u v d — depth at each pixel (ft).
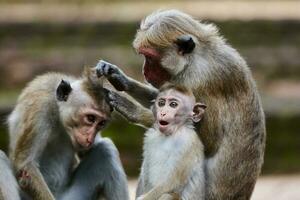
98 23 108.78
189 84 49.16
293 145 87.66
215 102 49.01
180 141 47.16
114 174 49.83
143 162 48.57
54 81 49.52
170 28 49.39
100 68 49.44
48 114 48.73
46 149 49.60
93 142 48.75
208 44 49.65
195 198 47.01
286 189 78.43
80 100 48.32
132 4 120.88
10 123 49.24
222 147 49.26
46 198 47.83
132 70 96.37
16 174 48.01
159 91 48.91
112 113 50.26
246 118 49.65
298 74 102.73
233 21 107.34
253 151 49.98
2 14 115.34
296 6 122.11
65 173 50.29
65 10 115.75
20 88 99.14
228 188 49.44
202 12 116.06
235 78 49.52
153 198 46.62
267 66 102.94
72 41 107.14
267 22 107.34
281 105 90.94
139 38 50.01
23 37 107.65
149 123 50.26
